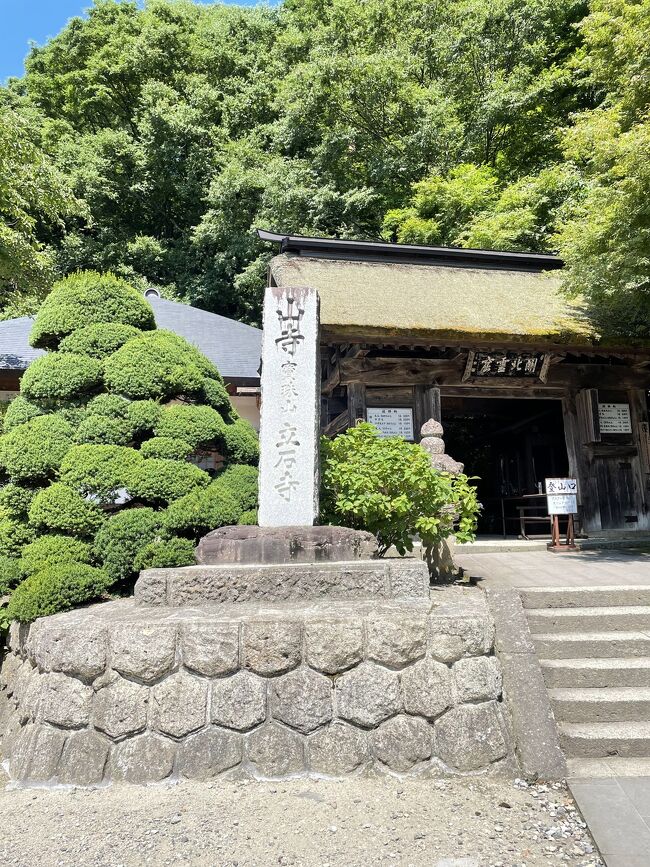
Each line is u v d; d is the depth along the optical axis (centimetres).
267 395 529
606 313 983
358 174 2103
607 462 1009
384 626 362
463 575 596
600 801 298
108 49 2459
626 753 349
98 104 2531
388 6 2125
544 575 621
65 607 492
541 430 1422
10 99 2350
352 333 826
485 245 1576
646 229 760
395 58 1939
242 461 697
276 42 2470
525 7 1884
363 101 1967
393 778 336
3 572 526
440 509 541
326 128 2048
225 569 420
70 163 2241
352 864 257
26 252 1051
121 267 2180
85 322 633
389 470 524
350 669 357
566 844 270
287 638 359
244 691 352
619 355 958
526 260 1198
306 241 1109
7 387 1006
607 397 1022
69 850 275
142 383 595
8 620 526
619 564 720
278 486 510
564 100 1975
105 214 2373
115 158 2280
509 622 426
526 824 287
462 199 1689
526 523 1380
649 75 820
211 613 384
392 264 1135
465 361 944
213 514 557
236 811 304
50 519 530
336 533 467
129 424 582
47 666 375
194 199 2341
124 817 302
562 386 1002
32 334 644
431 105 1909
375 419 933
